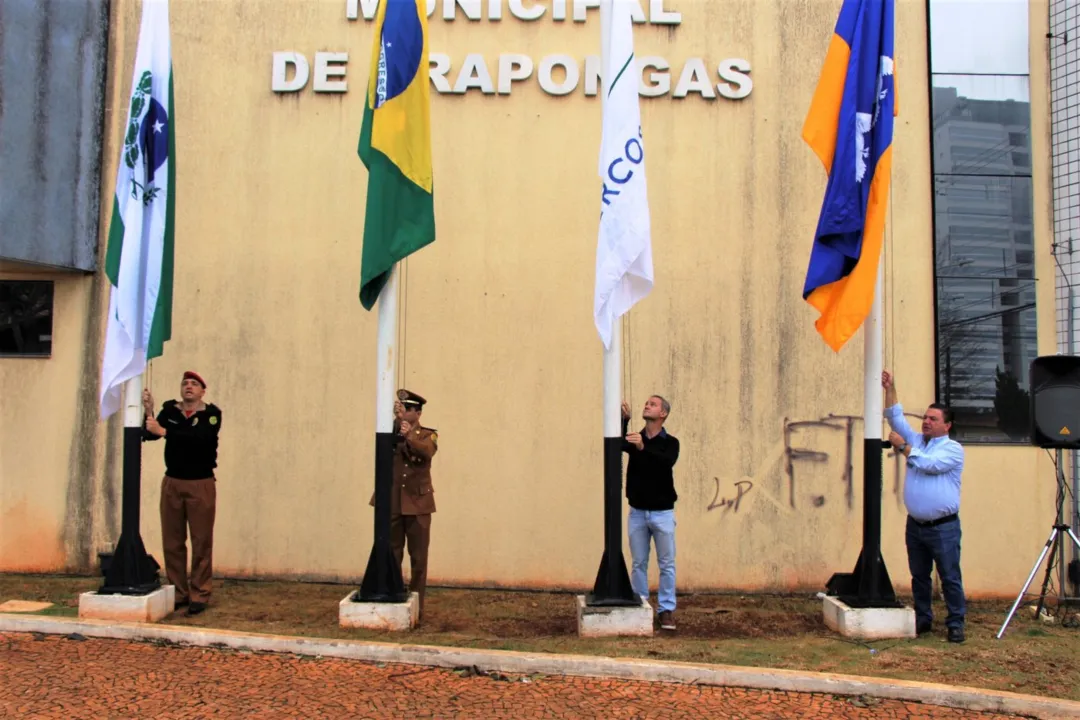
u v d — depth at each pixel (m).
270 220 7.79
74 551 7.70
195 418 6.47
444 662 5.36
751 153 7.72
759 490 7.52
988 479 7.50
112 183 7.89
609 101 6.07
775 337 7.61
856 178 6.01
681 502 7.51
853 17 6.18
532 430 7.57
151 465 7.68
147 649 5.62
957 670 5.31
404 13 6.18
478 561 7.52
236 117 7.86
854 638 6.02
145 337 6.25
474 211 7.73
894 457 7.55
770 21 7.80
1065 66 7.64
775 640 6.00
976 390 7.63
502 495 7.54
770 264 7.66
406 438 6.43
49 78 7.48
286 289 7.75
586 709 4.68
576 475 7.54
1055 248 7.68
